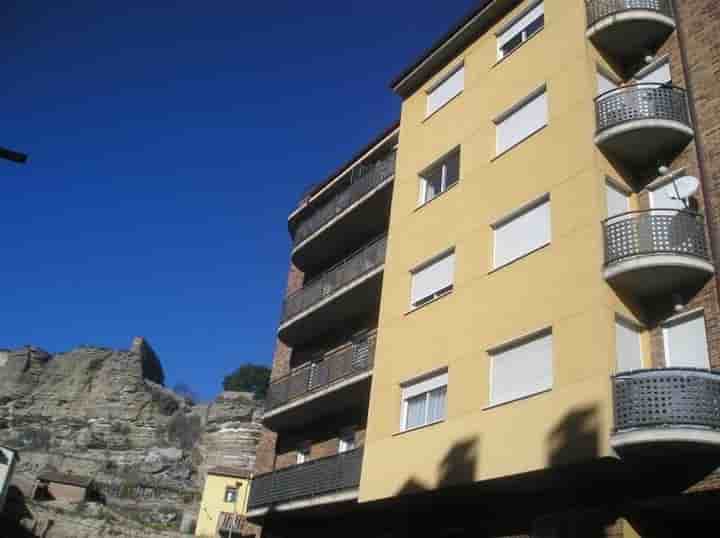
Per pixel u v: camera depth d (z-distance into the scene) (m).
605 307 15.40
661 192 17.19
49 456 85.94
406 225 22.92
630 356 15.49
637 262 15.34
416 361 19.91
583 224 16.66
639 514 14.21
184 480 85.50
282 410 26.41
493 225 19.39
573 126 18.17
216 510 65.06
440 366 19.02
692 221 15.88
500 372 17.28
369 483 19.61
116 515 65.19
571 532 14.61
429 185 23.16
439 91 24.58
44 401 100.56
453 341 18.92
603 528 14.12
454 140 22.50
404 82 26.02
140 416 98.00
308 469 23.05
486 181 20.30
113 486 76.38
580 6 19.75
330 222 28.45
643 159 17.80
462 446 17.19
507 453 15.92
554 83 19.41
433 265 21.17
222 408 90.94
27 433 95.50
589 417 14.45
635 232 15.73
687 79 17.78
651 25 18.80
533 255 17.62
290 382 26.91
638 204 17.44
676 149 17.33
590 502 15.27
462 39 24.02
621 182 17.45
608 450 13.76
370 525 21.38
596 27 19.03
